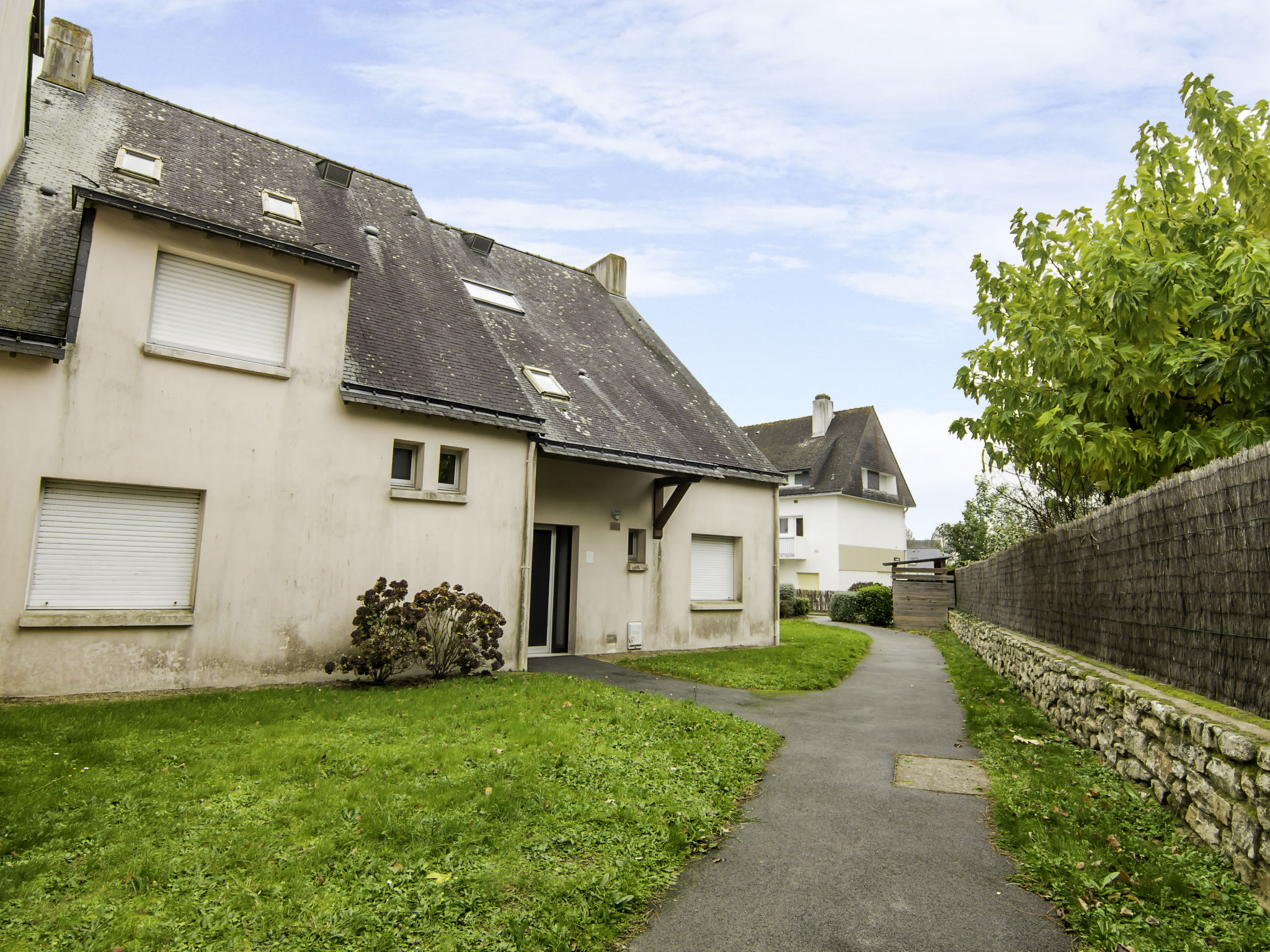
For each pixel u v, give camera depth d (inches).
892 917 145.4
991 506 994.1
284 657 359.6
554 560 547.5
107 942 123.6
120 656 315.6
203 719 265.3
